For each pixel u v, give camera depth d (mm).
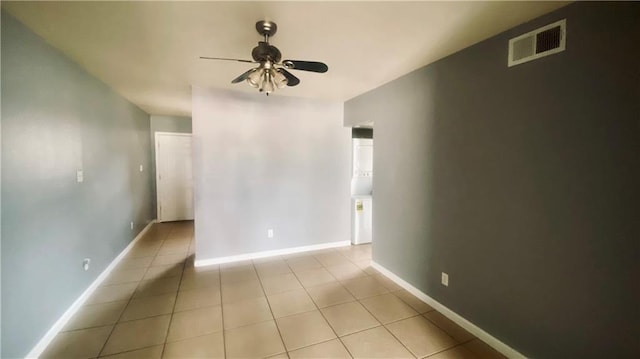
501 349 1905
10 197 1636
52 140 2068
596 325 1445
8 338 1616
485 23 1753
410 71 2680
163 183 5672
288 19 1729
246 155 3566
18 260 1696
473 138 2082
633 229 1313
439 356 1875
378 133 3240
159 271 3244
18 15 1656
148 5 1579
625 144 1326
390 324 2236
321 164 4016
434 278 2482
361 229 4387
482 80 2004
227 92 3412
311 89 3348
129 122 4039
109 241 3215
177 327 2162
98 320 2244
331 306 2502
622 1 1327
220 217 3486
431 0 1510
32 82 1843
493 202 1945
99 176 2930
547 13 1617
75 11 1628
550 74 1602
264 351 1910
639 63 1282
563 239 1566
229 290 2787
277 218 3801
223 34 1934
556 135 1582
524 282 1766
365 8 1603
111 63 2467
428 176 2525
